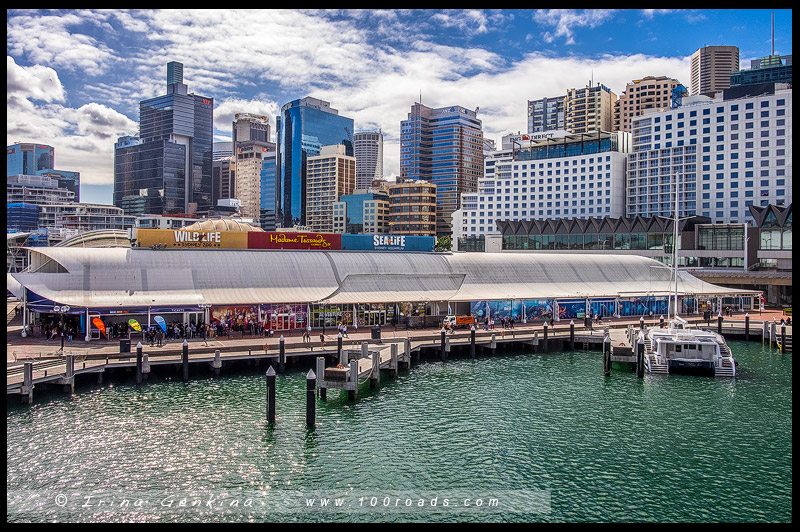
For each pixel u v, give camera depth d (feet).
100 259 285.84
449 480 143.64
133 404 193.77
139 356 215.92
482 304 349.20
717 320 364.79
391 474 146.41
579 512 129.90
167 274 291.99
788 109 641.81
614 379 237.66
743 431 176.86
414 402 202.80
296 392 211.20
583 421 184.96
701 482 143.74
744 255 533.14
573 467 151.53
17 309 337.11
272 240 349.20
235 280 304.50
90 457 152.56
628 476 146.72
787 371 253.85
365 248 380.99
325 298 310.04
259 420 181.06
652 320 375.45
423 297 337.11
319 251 351.87
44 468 145.89
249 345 254.68
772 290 484.33
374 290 331.98
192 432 170.19
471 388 221.66
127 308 265.54
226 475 144.25
